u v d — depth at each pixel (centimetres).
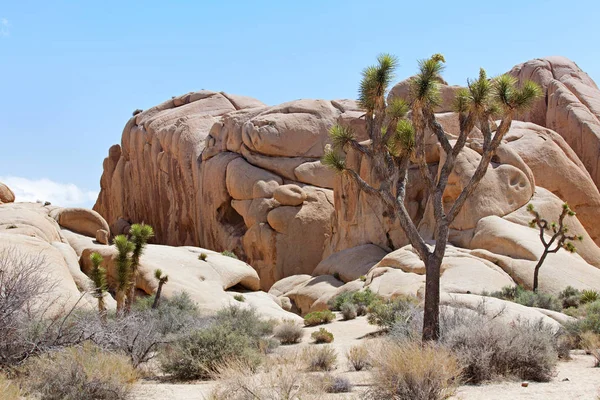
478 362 872
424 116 1210
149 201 6153
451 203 3169
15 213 2791
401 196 1199
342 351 1377
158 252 2956
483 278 2453
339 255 3494
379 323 1806
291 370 714
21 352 833
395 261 2853
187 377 994
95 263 1633
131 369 868
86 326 921
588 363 1098
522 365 904
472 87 1177
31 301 935
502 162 3253
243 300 2766
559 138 3816
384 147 1225
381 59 1217
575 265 2628
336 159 1245
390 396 662
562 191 3512
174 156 5728
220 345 1019
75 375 730
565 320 1535
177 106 6588
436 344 933
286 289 3603
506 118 1144
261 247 4366
